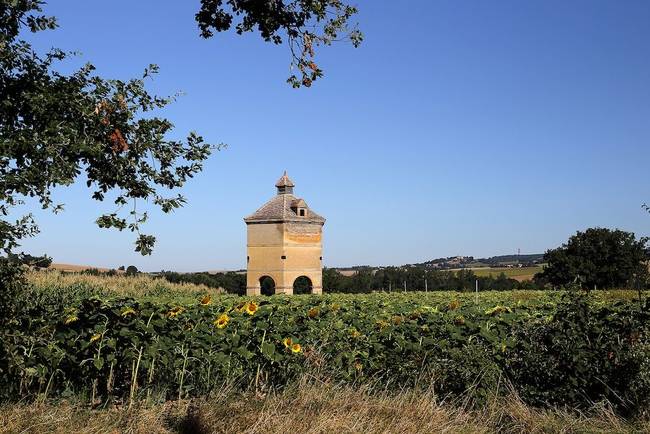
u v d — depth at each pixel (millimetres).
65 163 6137
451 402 7445
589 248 48625
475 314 8805
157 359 7672
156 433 6363
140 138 6781
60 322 7441
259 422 6363
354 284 53312
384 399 7344
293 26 6805
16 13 6457
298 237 35688
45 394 7047
